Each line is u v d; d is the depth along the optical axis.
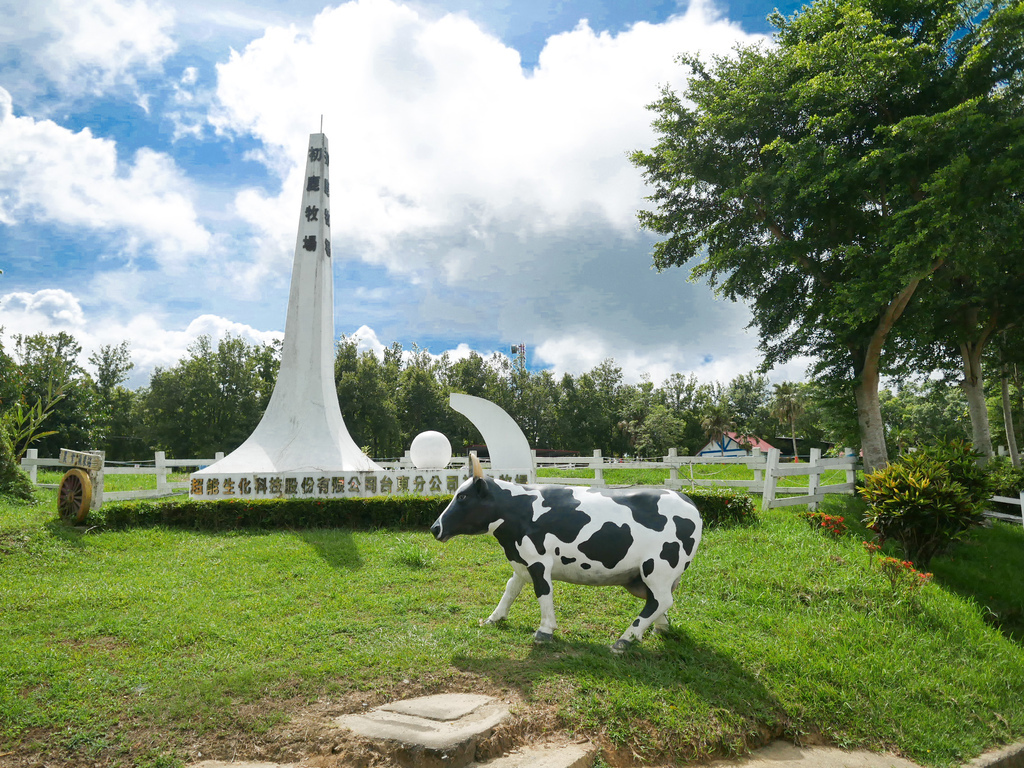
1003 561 13.61
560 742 4.74
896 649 7.34
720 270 18.50
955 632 8.14
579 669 5.62
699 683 5.75
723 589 8.69
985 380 30.78
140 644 6.14
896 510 12.09
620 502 6.45
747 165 17.78
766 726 5.52
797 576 9.08
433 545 10.70
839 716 5.93
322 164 17.97
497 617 6.84
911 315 17.39
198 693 5.07
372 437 50.31
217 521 11.88
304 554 9.72
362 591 8.00
